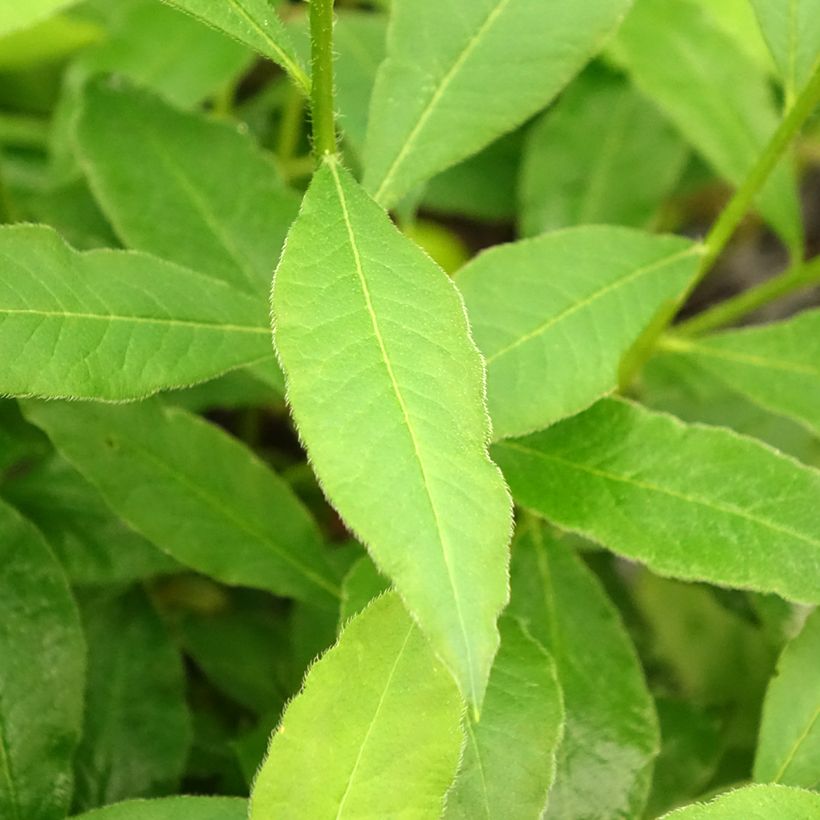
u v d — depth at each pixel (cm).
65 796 27
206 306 25
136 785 30
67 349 23
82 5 38
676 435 26
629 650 29
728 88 36
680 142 42
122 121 32
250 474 30
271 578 30
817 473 26
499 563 20
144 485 29
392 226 22
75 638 28
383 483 20
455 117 27
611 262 27
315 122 23
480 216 46
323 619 32
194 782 33
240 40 23
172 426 29
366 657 22
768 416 38
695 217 53
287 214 32
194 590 36
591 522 26
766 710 26
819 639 26
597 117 42
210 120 32
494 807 24
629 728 28
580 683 28
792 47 28
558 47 27
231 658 34
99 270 24
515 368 26
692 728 31
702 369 36
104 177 31
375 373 21
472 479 20
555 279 27
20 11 25
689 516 26
